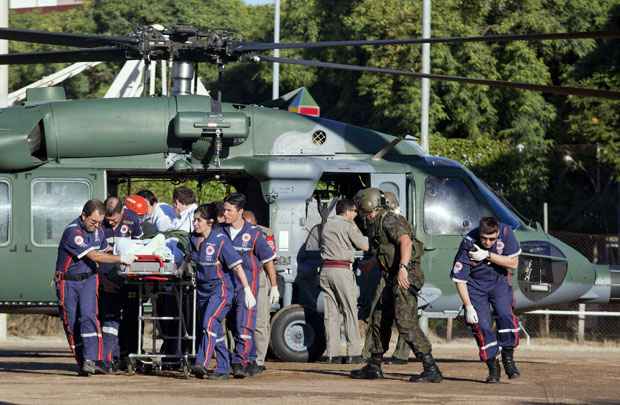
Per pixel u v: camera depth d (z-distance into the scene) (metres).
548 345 48.16
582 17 78.94
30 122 35.78
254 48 35.00
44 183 36.16
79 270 28.70
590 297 38.84
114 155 36.56
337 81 86.69
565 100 75.62
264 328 31.89
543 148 71.38
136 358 29.42
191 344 30.27
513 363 28.56
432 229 37.38
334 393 24.66
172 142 36.62
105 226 29.77
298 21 94.62
